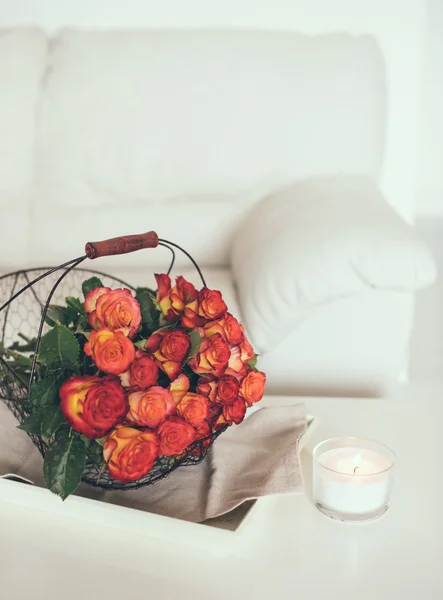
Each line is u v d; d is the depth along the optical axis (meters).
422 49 1.87
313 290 1.22
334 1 1.87
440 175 2.32
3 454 0.79
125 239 0.71
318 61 1.61
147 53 1.65
